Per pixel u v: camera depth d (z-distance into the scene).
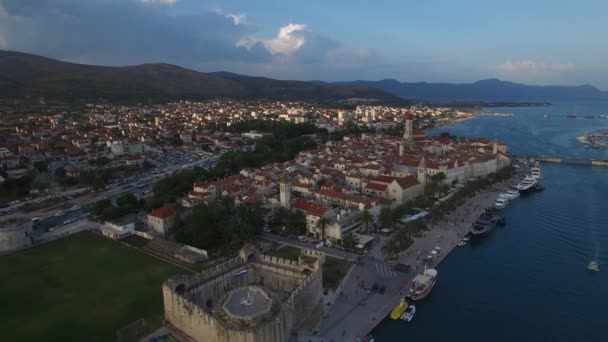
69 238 191.62
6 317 122.56
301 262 127.25
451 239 193.75
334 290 141.38
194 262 162.50
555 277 161.38
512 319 133.38
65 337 112.06
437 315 134.12
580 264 172.62
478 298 145.00
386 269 160.38
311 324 119.31
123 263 162.38
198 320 104.31
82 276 150.25
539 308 139.88
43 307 128.25
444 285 153.50
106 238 191.25
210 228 183.00
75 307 127.94
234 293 107.31
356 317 126.94
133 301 131.25
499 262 173.38
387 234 196.88
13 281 146.50
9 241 176.00
